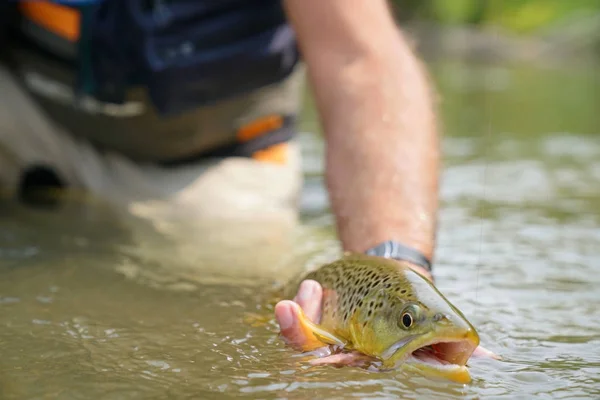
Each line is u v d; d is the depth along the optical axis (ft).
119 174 13.57
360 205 8.04
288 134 13.82
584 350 6.81
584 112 27.86
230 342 6.82
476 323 7.53
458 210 13.30
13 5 12.98
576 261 10.05
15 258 9.90
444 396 5.65
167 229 11.89
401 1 65.57
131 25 11.76
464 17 67.26
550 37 60.54
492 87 36.52
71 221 12.09
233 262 9.96
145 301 8.18
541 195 14.51
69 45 12.78
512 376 6.10
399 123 8.47
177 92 12.11
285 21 12.54
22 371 6.08
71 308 7.86
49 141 13.80
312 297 7.16
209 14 11.98
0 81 13.66
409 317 6.21
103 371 6.09
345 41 9.05
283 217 12.95
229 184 13.20
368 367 6.21
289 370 6.12
